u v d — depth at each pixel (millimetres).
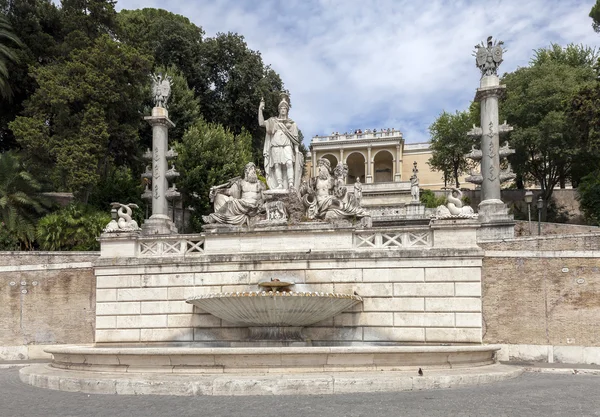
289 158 22703
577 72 44156
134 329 20672
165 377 13070
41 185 29719
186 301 19062
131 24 46281
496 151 27906
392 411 10273
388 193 54344
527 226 34688
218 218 21797
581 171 43344
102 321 20922
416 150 73750
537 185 51500
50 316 22047
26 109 32344
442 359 14484
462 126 57344
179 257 20688
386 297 19297
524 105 42938
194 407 10836
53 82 31250
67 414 10516
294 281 19859
